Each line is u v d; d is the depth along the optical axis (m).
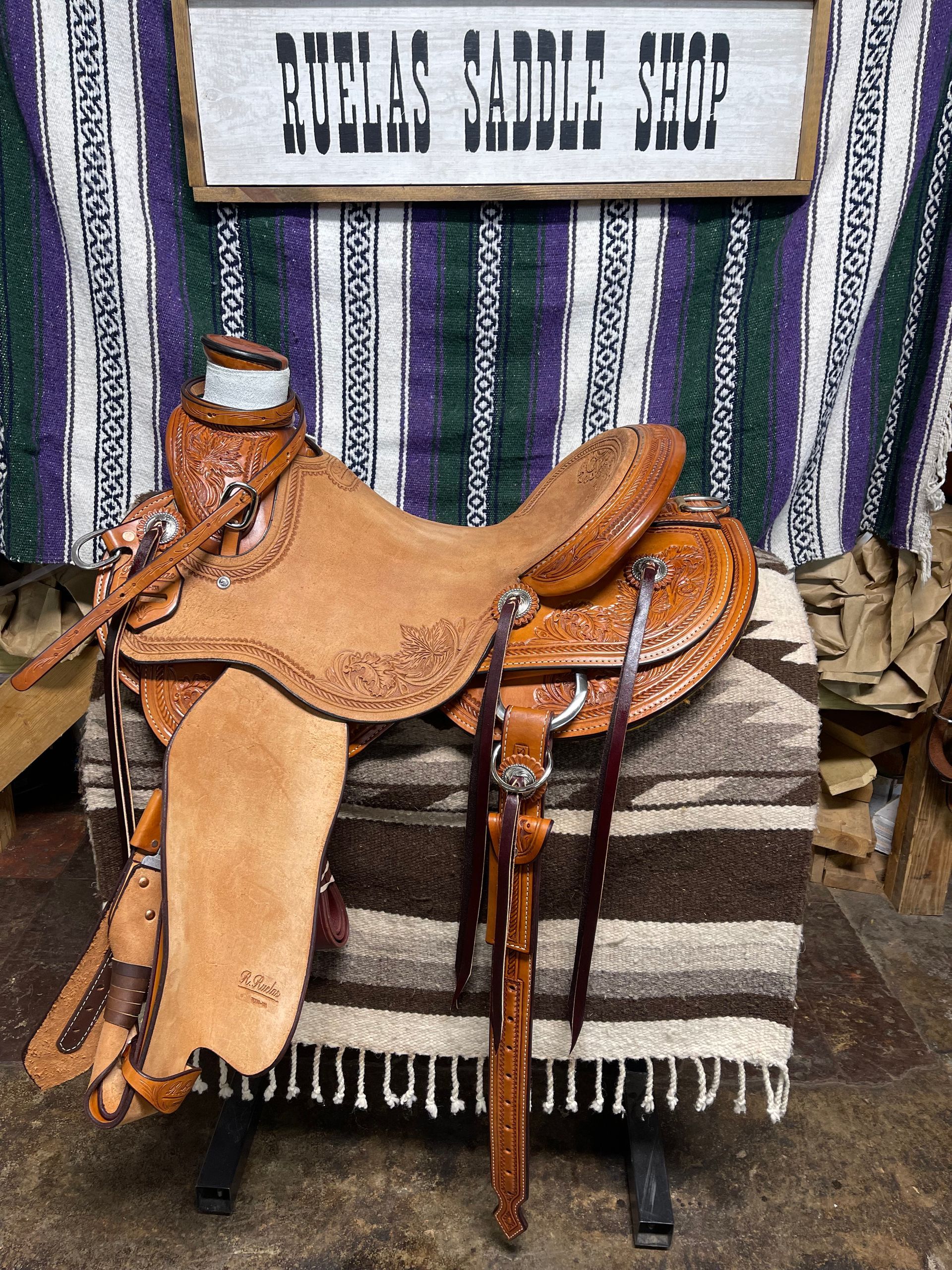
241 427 0.83
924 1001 1.29
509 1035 0.82
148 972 0.77
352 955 0.91
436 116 1.05
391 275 1.15
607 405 1.22
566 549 0.79
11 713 1.36
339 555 0.85
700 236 1.13
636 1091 1.07
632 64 1.03
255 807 0.75
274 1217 0.98
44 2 0.99
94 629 0.75
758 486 1.25
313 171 1.08
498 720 0.79
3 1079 1.13
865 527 1.29
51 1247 0.94
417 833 0.87
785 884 0.86
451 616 0.82
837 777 1.47
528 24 1.01
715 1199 1.00
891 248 1.13
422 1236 0.96
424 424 1.24
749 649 0.86
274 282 1.15
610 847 0.86
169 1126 1.08
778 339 1.17
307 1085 1.15
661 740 0.84
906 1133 1.08
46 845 1.58
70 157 1.06
